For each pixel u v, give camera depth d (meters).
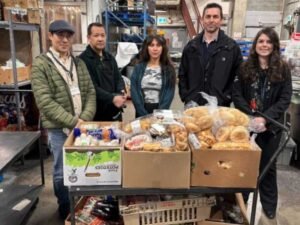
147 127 1.57
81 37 5.76
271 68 2.06
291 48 3.46
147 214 1.54
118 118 2.59
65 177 1.41
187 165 1.40
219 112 1.56
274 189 2.29
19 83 3.12
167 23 10.64
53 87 1.97
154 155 1.37
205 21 2.28
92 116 2.15
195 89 2.36
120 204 1.53
